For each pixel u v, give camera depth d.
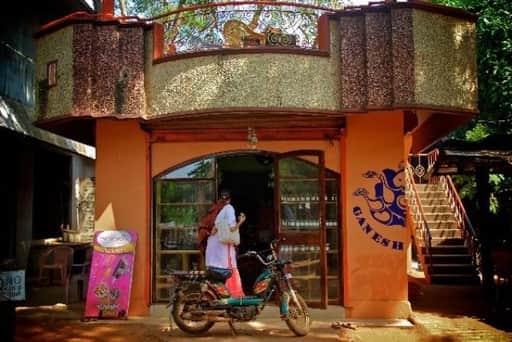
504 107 13.17
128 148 9.11
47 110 8.79
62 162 16.58
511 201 13.69
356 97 8.02
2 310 6.62
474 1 13.18
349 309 8.68
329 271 8.93
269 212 12.91
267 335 7.75
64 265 11.42
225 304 7.57
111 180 9.09
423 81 7.89
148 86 8.46
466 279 11.74
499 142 11.26
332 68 8.16
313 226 8.91
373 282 8.70
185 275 7.77
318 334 7.79
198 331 7.71
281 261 7.76
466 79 8.31
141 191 9.05
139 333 7.89
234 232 8.04
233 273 8.14
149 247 9.04
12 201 13.04
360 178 8.81
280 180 8.99
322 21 8.23
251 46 8.26
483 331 8.09
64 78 8.50
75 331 8.02
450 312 9.45
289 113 8.09
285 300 7.59
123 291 8.72
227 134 9.02
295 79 8.00
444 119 9.61
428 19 8.05
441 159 10.46
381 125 8.85
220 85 8.02
